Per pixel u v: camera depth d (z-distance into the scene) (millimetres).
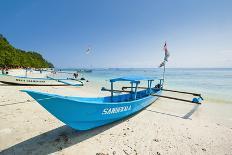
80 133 5785
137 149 4906
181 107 10492
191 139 5789
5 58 60438
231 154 4895
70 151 4574
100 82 28188
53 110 4691
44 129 5883
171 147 5137
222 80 36094
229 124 7504
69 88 18594
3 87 15031
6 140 4934
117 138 5570
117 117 6844
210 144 5477
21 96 10914
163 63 14297
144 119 7699
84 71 103625
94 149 4766
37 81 18297
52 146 4773
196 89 20031
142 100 8719
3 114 7141
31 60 93562
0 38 74438
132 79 8547
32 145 4758
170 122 7449
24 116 7059
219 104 11539
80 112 5250
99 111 5812
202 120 7965
